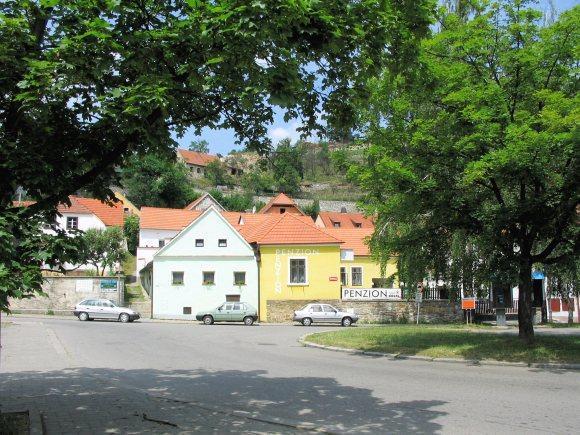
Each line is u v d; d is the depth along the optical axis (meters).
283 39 6.09
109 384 11.36
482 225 16.58
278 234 40.50
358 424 7.86
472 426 7.73
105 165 7.27
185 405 9.12
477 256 17.98
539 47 15.71
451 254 18.47
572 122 13.52
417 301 33.69
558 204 15.14
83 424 7.70
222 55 6.16
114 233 50.97
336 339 21.03
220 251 40.72
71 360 15.86
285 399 9.82
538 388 11.15
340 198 125.25
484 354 15.99
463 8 21.84
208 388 11.06
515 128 14.05
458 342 18.41
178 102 7.22
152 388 11.05
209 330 29.70
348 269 47.44
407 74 8.25
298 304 38.53
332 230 49.78
